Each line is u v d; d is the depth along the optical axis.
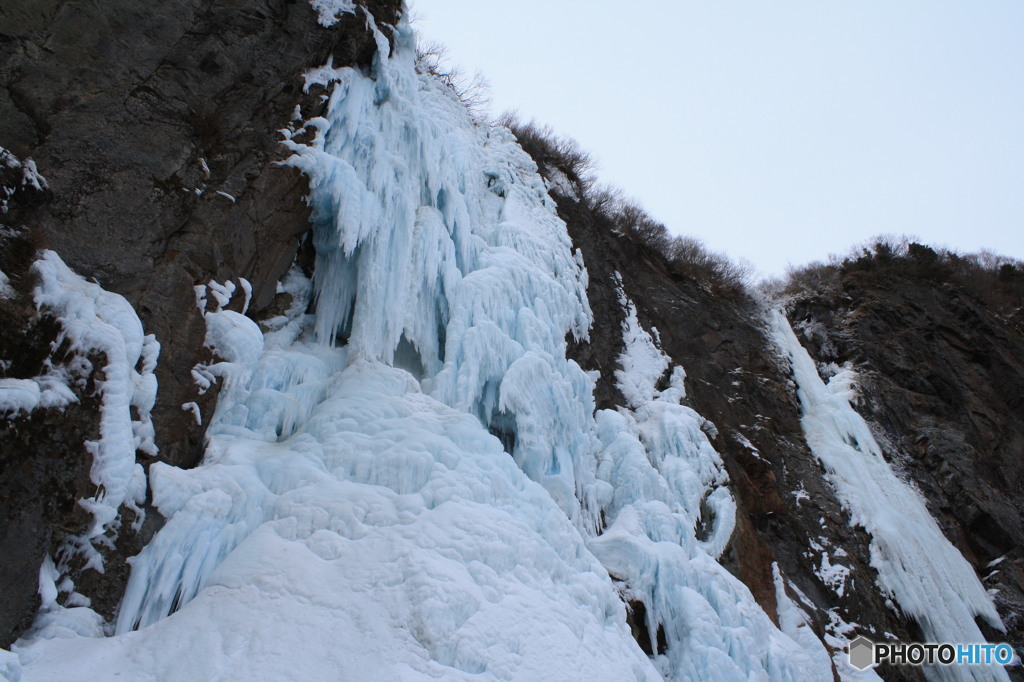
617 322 13.72
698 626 7.75
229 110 7.14
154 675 4.14
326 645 4.52
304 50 8.13
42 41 5.83
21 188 5.04
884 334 18.28
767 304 19.31
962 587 12.25
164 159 6.31
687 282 17.69
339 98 8.39
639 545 8.24
